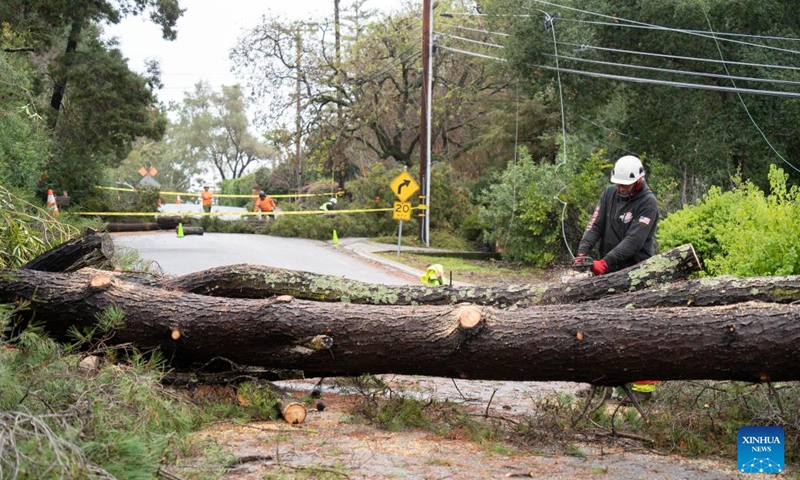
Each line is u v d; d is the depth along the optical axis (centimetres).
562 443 554
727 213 1368
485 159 3838
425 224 2950
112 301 593
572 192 2444
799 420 553
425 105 2938
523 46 2575
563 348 531
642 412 566
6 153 1431
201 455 468
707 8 2369
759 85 2408
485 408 670
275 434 542
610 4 2542
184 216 3194
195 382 607
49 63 3119
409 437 552
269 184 5656
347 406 639
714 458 533
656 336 514
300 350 578
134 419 464
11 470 354
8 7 2745
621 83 2623
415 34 3766
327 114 3750
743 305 514
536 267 2488
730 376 512
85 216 2967
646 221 700
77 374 503
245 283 653
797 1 2511
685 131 2573
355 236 3155
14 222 785
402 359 565
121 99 3075
